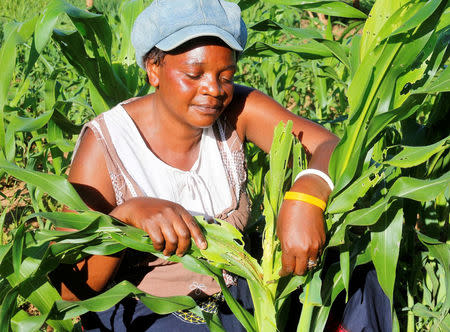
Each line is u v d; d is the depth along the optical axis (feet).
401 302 8.01
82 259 5.54
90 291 5.72
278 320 5.92
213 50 5.03
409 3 4.67
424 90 4.92
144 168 5.68
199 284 5.93
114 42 19.47
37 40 6.08
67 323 5.56
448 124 6.87
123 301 5.97
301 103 18.47
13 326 5.22
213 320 5.42
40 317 4.99
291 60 18.54
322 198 5.04
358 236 7.93
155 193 5.66
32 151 17.08
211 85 5.11
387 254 5.33
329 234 5.58
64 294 5.66
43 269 5.11
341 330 6.33
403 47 4.84
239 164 6.16
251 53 7.56
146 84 8.45
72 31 7.35
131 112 5.80
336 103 16.65
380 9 4.87
